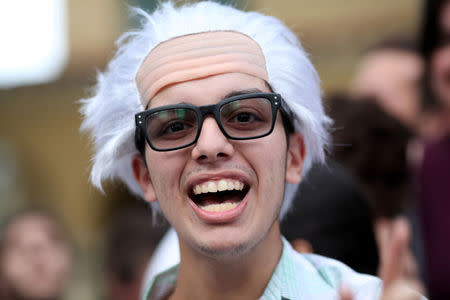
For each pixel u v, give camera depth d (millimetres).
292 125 2141
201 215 1920
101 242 9172
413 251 3568
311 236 2586
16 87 11555
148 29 2141
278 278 2029
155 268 3055
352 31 9781
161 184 1994
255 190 1952
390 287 1764
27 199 11352
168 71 1986
